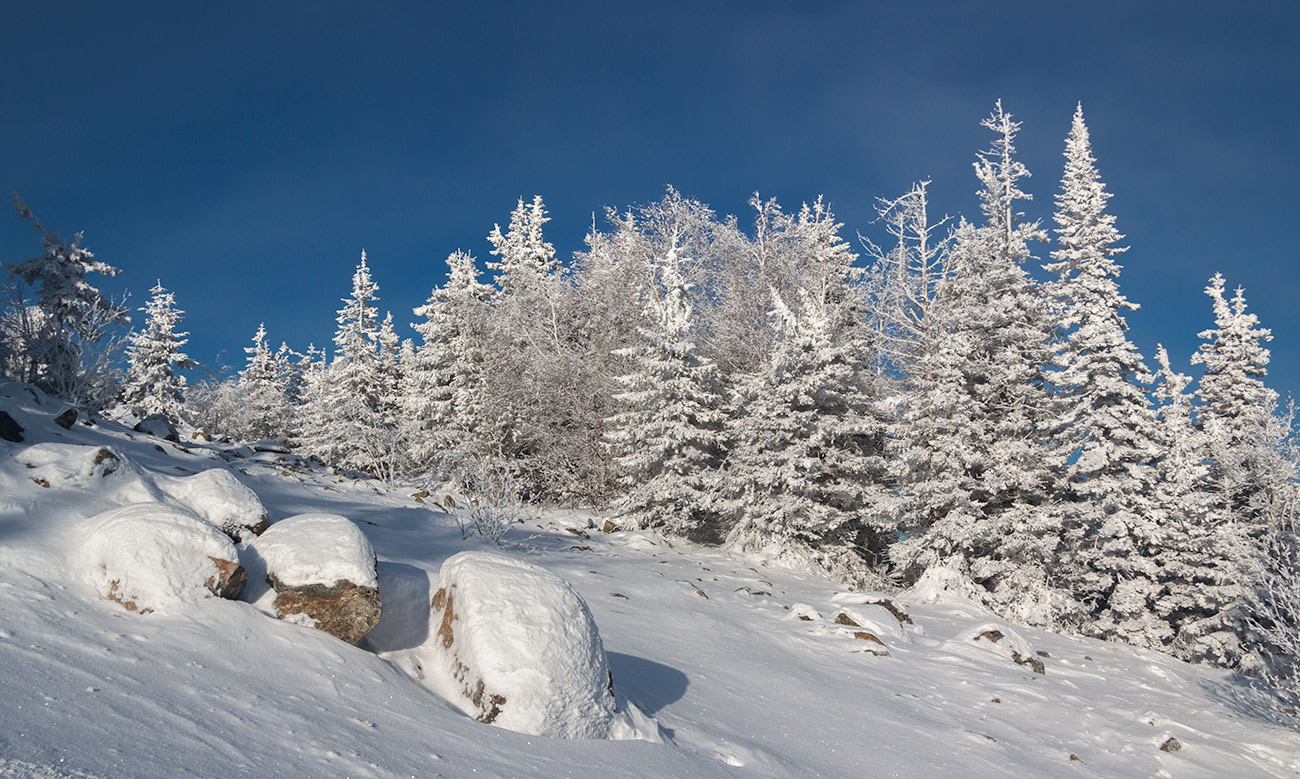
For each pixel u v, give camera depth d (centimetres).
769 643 1107
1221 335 2705
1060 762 820
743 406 2295
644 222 3052
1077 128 2403
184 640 444
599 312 3025
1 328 1759
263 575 553
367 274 4284
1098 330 2177
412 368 3447
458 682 533
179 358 3909
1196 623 2027
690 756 554
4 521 535
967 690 1054
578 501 2723
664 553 1908
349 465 2748
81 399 1742
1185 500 2106
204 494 666
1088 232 2291
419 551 1162
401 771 359
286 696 417
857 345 2208
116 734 301
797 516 2072
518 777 402
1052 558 2000
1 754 253
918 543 2006
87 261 2455
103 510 613
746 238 3130
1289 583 1221
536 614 549
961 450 1972
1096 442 2147
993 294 2238
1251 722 1114
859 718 811
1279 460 1952
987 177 2931
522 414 2912
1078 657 1471
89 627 423
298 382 5450
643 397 2272
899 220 2878
